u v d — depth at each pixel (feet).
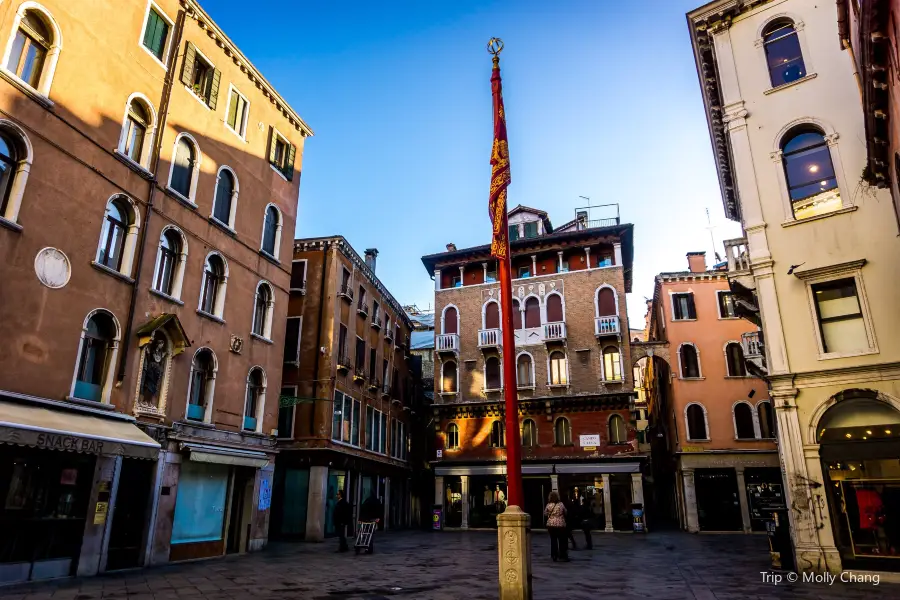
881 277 42.98
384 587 35.06
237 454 54.85
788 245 47.06
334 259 85.66
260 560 49.90
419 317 167.53
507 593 24.47
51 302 39.19
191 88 54.95
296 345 82.79
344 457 82.43
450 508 103.55
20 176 37.96
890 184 40.55
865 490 40.65
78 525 39.42
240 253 59.98
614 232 104.17
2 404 34.94
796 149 48.98
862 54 34.88
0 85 37.01
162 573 40.60
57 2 41.45
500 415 103.91
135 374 45.21
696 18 55.11
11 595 30.30
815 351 44.09
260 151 65.46
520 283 107.86
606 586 35.32
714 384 101.71
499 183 31.22
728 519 94.84
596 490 95.71
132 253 46.19
